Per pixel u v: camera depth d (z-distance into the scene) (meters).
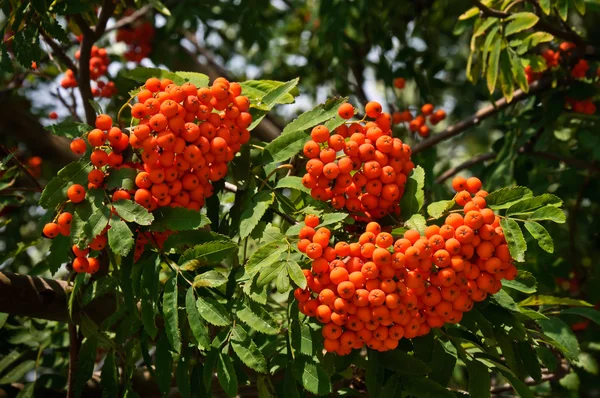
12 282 0.77
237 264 0.75
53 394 0.86
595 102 1.07
